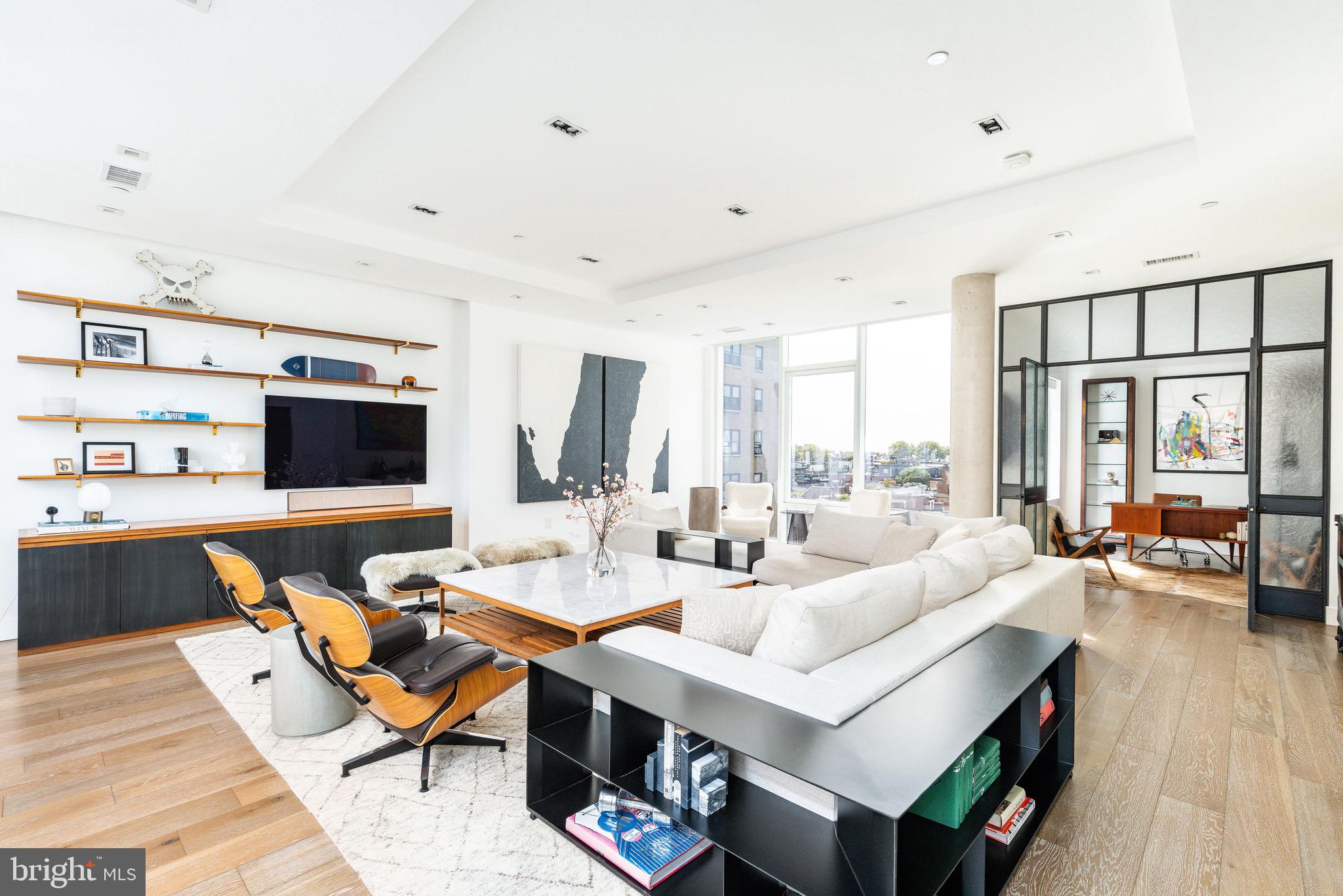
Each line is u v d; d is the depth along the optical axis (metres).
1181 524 6.08
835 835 1.51
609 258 5.29
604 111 2.94
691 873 1.70
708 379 9.19
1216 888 1.82
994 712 1.62
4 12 2.01
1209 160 3.07
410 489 5.99
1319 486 4.75
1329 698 3.22
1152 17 2.25
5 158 3.12
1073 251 4.54
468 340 6.35
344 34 2.17
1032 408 6.08
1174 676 3.52
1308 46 2.20
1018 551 3.53
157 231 4.24
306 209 4.22
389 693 2.22
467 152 3.36
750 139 3.19
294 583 2.32
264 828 2.11
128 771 2.48
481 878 1.86
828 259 4.74
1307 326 4.81
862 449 7.65
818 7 2.22
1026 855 1.97
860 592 2.06
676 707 1.62
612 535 5.46
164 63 2.33
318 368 5.29
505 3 2.19
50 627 3.88
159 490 4.63
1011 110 2.90
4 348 4.05
